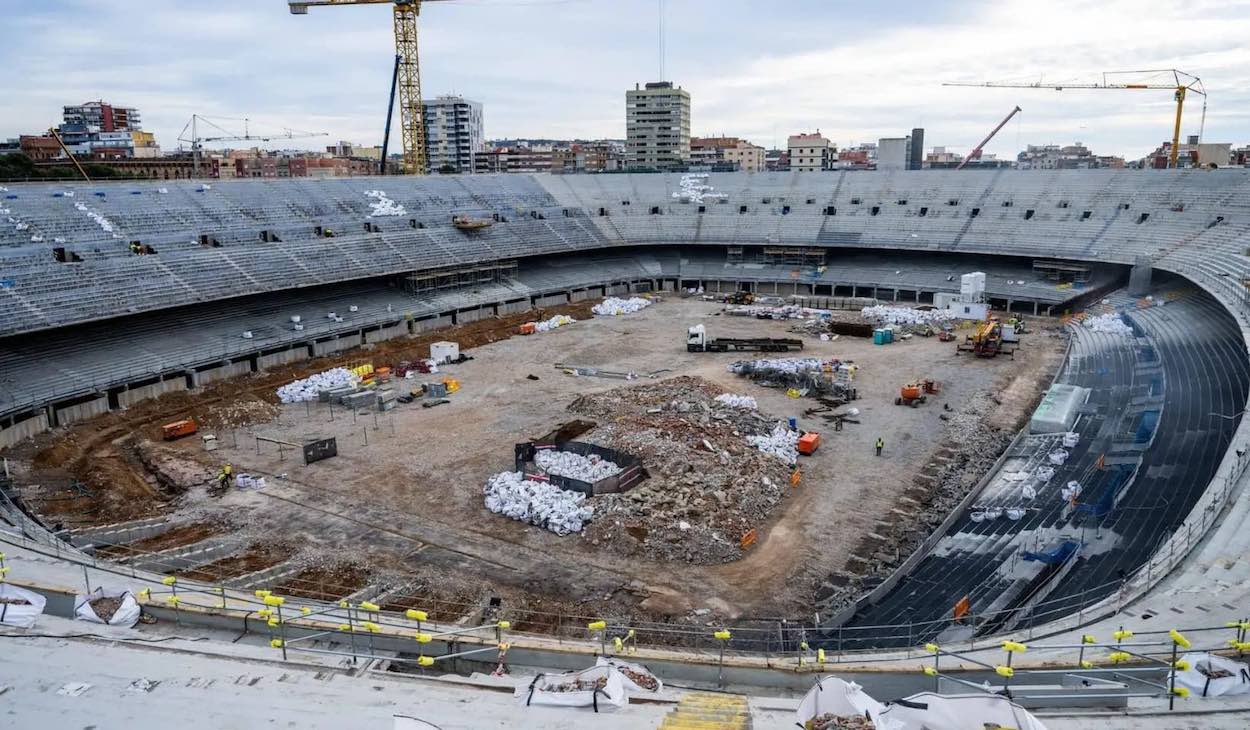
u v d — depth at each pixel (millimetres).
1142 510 35625
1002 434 50938
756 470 42812
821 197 113375
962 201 104062
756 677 19812
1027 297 87938
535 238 102875
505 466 46188
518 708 16734
